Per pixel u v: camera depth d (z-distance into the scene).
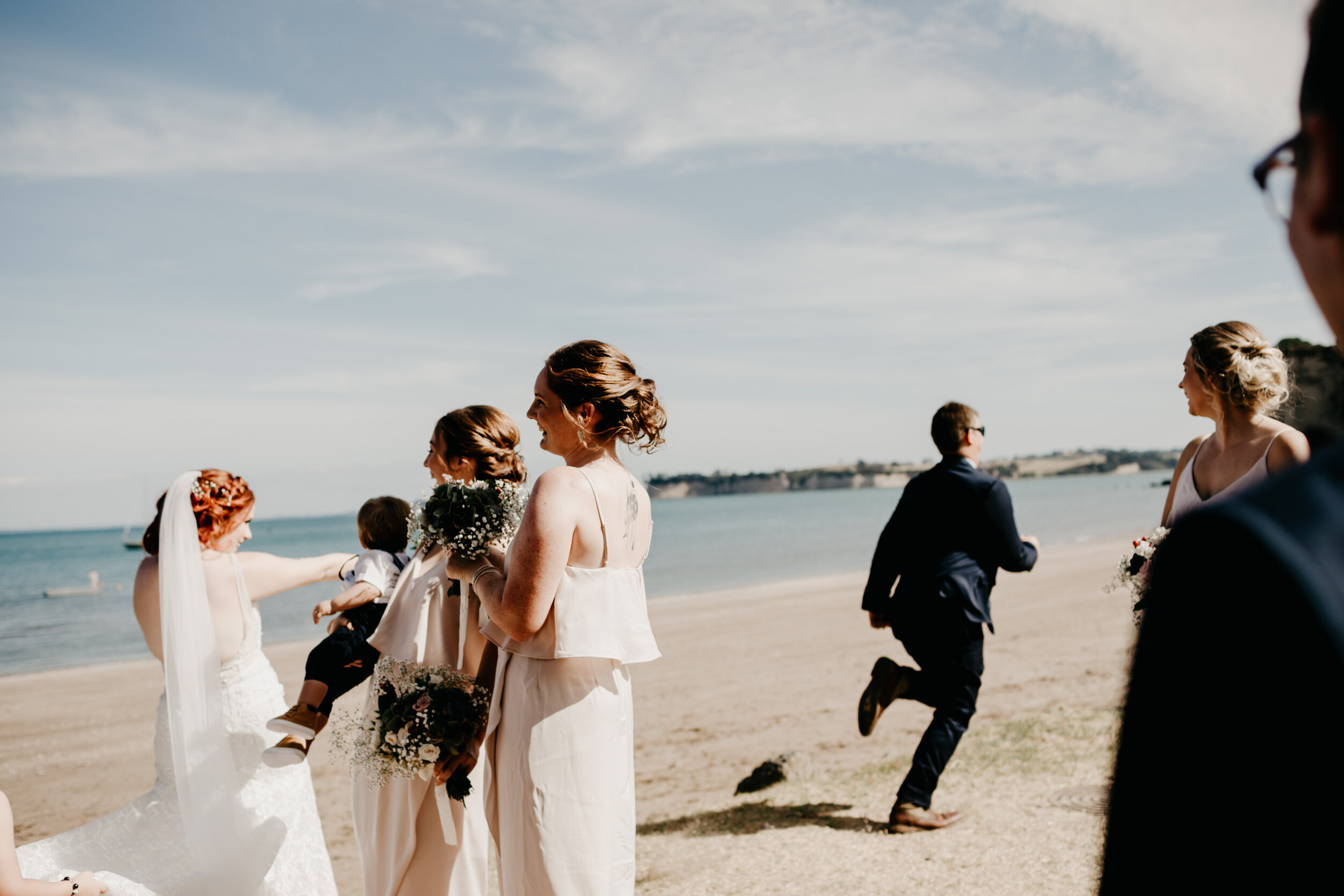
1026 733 6.11
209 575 3.28
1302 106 0.58
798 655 13.17
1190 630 0.51
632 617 2.84
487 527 2.99
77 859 2.98
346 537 94.94
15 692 14.96
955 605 4.59
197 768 3.08
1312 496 0.51
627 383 2.89
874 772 5.86
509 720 2.79
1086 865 3.85
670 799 6.37
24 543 138.88
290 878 3.26
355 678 3.35
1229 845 0.46
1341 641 0.44
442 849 3.18
